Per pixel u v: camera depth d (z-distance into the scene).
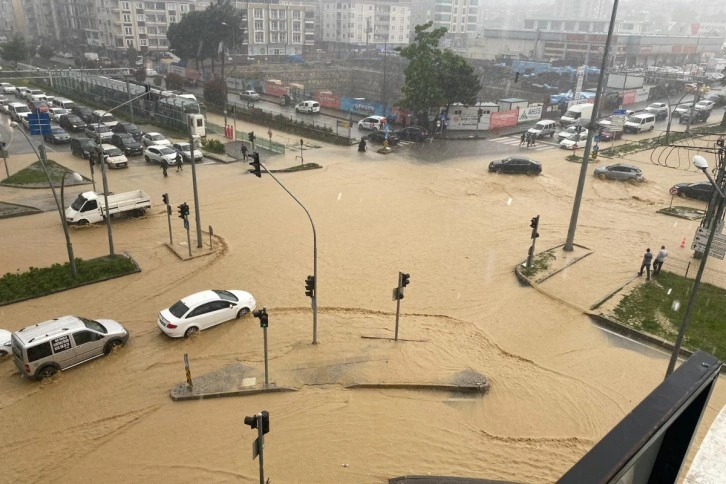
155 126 53.25
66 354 16.95
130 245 26.61
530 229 29.78
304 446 14.22
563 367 17.81
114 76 74.12
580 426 15.19
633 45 98.31
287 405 15.71
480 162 43.75
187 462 13.63
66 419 15.12
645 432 2.46
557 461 13.91
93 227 28.73
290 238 27.72
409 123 56.41
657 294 22.47
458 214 31.89
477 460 13.91
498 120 57.66
